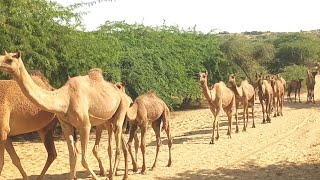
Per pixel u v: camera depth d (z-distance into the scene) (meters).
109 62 17.11
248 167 10.27
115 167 8.54
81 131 7.34
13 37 12.68
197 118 21.94
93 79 7.84
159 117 10.03
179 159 11.32
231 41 39.19
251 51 43.88
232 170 9.95
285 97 33.59
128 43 20.61
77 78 7.54
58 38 14.45
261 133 16.05
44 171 8.17
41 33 13.55
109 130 8.52
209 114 23.67
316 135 14.98
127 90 19.20
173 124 19.83
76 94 7.28
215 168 10.18
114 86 8.40
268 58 48.72
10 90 7.40
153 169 9.97
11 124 7.46
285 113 22.66
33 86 6.66
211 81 28.78
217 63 28.75
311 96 29.02
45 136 8.17
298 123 18.41
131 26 22.23
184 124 19.69
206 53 28.17
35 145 13.93
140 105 9.41
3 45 12.36
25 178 7.79
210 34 30.53
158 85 20.19
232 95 14.94
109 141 8.55
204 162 10.91
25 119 7.52
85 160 7.36
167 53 22.62
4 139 7.31
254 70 39.53
